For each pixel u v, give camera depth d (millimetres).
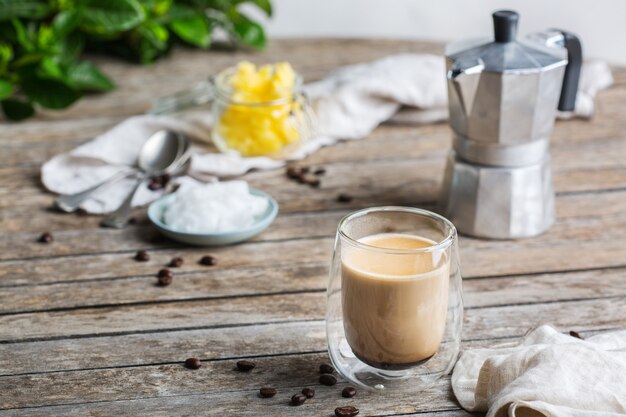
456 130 1108
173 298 1025
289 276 1058
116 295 1030
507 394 856
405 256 890
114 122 1367
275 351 958
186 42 1612
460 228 1122
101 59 1571
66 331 983
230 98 1254
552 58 1063
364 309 896
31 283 1048
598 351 877
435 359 921
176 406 900
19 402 905
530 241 1109
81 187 1215
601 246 1099
